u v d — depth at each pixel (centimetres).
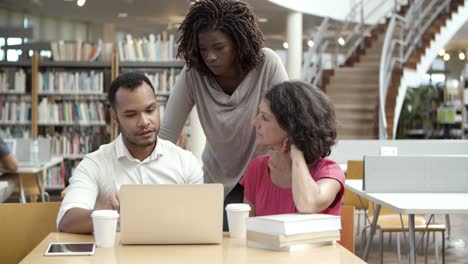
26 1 1120
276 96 237
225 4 278
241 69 289
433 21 1355
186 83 306
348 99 1325
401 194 452
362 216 881
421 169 460
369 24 1450
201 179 277
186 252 210
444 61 1922
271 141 240
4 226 272
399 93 1286
